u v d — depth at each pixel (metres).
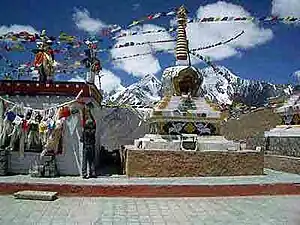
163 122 16.08
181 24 17.97
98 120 19.06
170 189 12.48
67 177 14.14
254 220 9.30
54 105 14.85
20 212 9.96
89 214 9.82
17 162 14.81
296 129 19.02
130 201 11.71
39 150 14.73
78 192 12.36
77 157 14.65
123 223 8.91
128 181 13.27
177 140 15.69
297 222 9.09
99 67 17.83
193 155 15.02
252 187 12.88
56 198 11.98
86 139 14.21
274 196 12.81
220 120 16.53
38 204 11.06
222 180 13.91
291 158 17.50
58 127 14.36
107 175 15.24
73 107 14.67
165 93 17.86
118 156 21.62
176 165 14.84
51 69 15.97
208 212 10.18
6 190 12.44
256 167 15.58
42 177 13.97
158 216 9.66
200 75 17.52
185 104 16.41
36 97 14.89
